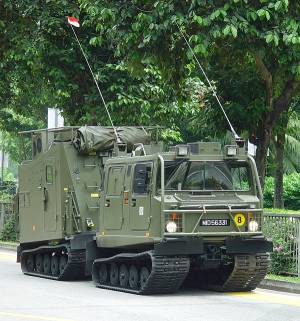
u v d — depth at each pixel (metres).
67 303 26.55
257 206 28.88
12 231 53.03
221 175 29.17
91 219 34.47
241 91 37.81
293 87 37.28
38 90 48.59
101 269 31.70
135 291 29.09
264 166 38.28
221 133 38.88
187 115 48.03
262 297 28.30
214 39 32.47
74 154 34.88
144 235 28.73
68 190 34.72
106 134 34.50
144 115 42.75
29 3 42.84
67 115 45.53
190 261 29.17
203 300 27.34
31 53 42.84
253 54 35.22
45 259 35.94
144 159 29.14
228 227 28.39
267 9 31.44
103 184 31.41
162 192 27.92
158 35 33.28
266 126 38.00
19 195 38.12
